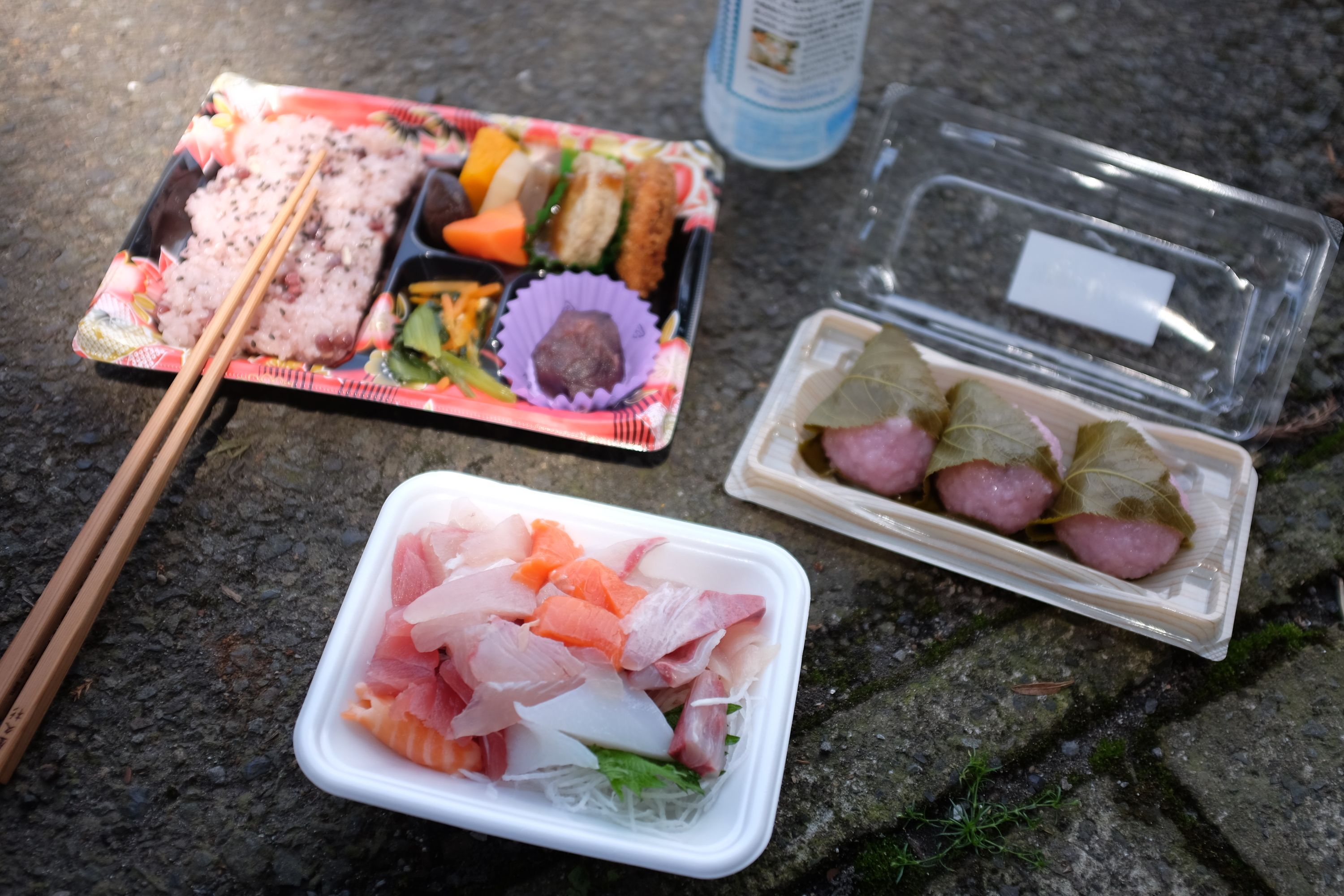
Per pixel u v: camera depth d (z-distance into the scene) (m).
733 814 0.39
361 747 0.40
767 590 0.43
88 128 0.56
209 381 0.47
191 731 0.45
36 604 0.43
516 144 0.54
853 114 0.58
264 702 0.46
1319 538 0.52
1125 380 0.54
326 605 0.48
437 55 0.60
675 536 0.44
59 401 0.50
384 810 0.45
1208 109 0.62
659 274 0.53
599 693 0.40
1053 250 0.55
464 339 0.51
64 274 0.53
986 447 0.47
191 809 0.44
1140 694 0.48
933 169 0.56
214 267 0.50
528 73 0.60
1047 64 0.63
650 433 0.49
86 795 0.44
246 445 0.50
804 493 0.49
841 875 0.45
